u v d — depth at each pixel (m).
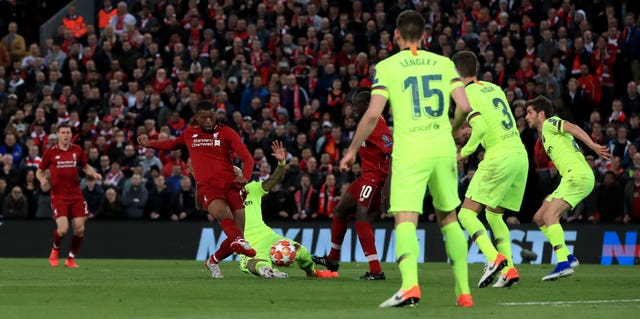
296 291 32.59
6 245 73.62
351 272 49.62
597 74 78.12
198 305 27.17
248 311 25.28
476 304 27.88
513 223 67.50
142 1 98.38
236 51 86.06
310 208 70.44
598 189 67.38
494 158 38.16
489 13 84.00
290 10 90.75
